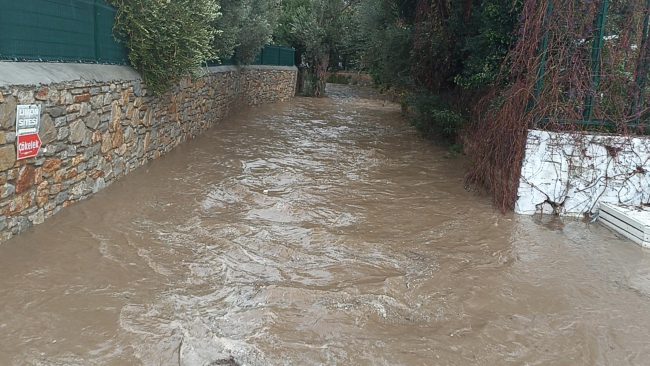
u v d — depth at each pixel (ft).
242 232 19.35
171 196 23.08
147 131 27.09
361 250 18.54
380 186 27.71
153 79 26.55
